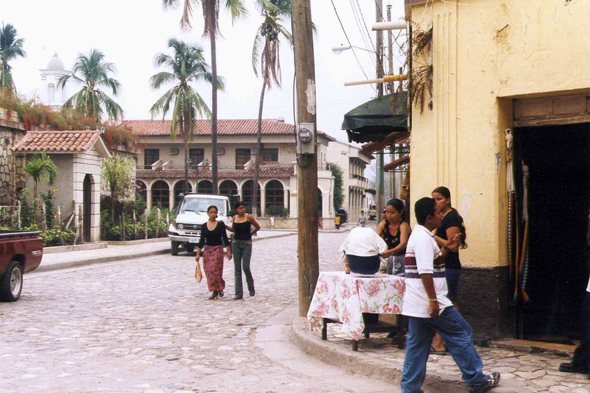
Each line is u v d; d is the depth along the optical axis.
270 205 59.47
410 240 5.29
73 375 6.11
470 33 7.61
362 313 7.05
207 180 60.22
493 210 7.39
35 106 27.00
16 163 25.09
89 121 30.47
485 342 7.27
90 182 26.33
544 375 5.85
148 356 7.11
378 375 6.25
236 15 32.75
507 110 7.54
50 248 21.44
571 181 8.25
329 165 67.19
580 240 8.38
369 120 8.98
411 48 8.20
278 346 7.92
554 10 7.00
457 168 7.68
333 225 59.31
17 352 7.07
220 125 62.31
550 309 8.37
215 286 12.22
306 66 9.59
